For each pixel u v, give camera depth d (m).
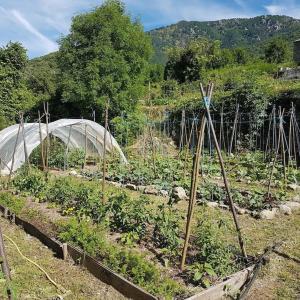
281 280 5.76
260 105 18.39
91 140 16.98
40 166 15.31
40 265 6.17
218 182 12.72
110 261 5.87
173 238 6.40
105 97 21.39
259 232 7.77
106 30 20.91
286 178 12.54
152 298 4.87
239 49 38.22
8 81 24.75
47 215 8.64
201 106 21.42
